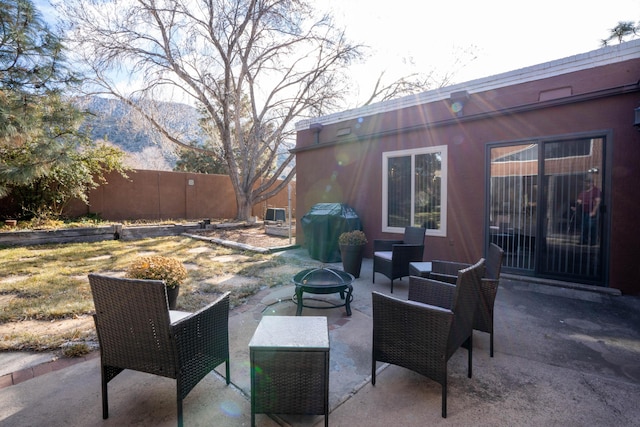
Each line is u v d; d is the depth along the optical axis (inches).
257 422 74.5
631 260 158.4
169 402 80.5
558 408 78.0
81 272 200.7
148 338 70.9
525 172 188.7
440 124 219.5
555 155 178.7
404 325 82.2
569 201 175.2
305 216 262.8
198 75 452.4
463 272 81.2
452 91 217.0
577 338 115.1
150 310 69.4
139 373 92.7
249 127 582.9
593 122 166.1
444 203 220.4
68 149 268.8
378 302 86.1
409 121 241.0
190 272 203.8
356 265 195.6
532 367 96.6
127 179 478.9
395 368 96.5
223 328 85.8
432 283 105.8
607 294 159.0
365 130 268.8
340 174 285.3
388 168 252.1
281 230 375.2
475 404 79.7
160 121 472.4
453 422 73.5
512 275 189.6
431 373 77.6
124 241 334.6
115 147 465.1
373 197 261.6
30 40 218.4
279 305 148.1
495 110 197.5
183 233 393.4
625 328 123.0
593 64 167.6
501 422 73.4
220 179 589.0
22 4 210.7
